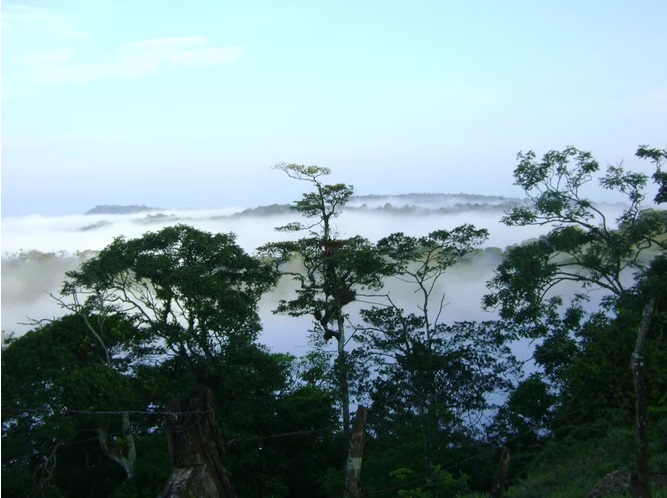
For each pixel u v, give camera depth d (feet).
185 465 38.27
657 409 69.51
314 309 132.46
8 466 89.15
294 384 131.13
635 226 125.18
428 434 96.89
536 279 124.88
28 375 93.76
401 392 104.73
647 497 36.63
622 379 80.89
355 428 44.11
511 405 98.07
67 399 91.30
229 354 108.88
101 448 101.60
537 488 58.39
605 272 128.88
